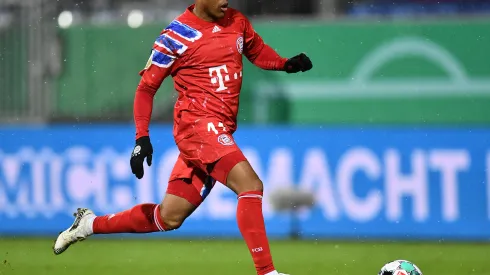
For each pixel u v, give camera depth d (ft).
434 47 110.63
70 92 115.65
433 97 110.73
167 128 108.06
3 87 115.85
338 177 106.93
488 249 98.63
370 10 129.18
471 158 105.60
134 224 62.64
